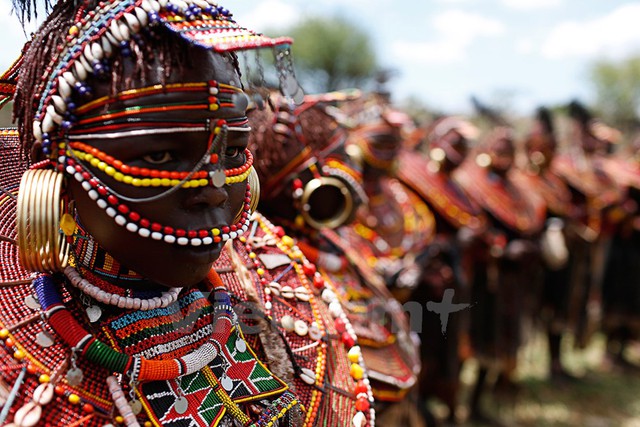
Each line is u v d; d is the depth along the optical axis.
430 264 3.18
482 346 3.82
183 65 0.76
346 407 1.09
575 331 4.84
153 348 0.87
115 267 0.87
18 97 0.83
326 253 1.68
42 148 0.78
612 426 4.10
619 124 9.62
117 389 0.80
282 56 0.81
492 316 3.83
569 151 5.26
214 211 0.81
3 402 0.76
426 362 3.40
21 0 0.86
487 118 4.15
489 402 4.22
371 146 2.80
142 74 0.74
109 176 0.76
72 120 0.77
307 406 1.03
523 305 4.02
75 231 0.86
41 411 0.77
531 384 4.67
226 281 1.05
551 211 4.46
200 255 0.80
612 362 5.21
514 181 4.19
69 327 0.80
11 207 0.90
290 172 1.55
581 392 4.61
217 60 0.79
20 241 0.77
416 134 3.76
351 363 1.14
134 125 0.75
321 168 1.59
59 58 0.78
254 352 1.03
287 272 1.19
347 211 1.64
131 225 0.77
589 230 4.80
